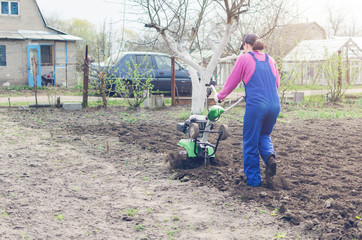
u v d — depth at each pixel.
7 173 5.77
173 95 14.37
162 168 6.16
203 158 6.13
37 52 25.23
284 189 5.04
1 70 23.97
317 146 7.67
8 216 4.21
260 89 4.93
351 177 5.50
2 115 11.45
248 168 5.14
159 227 4.00
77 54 27.34
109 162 6.55
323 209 4.28
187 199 4.79
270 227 3.96
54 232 3.86
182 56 10.75
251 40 5.24
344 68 17.03
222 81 19.08
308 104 16.03
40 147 7.48
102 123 10.30
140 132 9.09
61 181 5.50
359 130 9.71
